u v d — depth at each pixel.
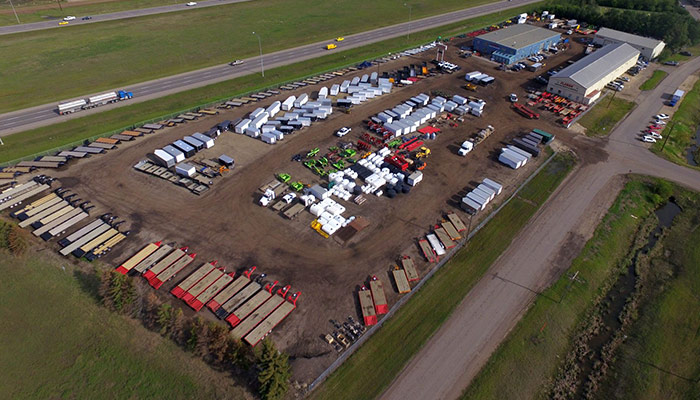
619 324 54.72
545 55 138.75
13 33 157.00
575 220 70.31
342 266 61.12
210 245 64.56
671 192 77.38
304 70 129.12
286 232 67.19
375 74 120.19
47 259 62.03
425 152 86.06
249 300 55.31
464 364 48.53
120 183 78.06
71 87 116.31
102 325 52.75
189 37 156.62
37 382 47.06
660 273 61.88
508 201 73.94
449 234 66.25
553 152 88.56
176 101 109.12
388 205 73.06
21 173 79.94
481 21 178.75
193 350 49.16
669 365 49.06
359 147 88.44
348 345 50.50
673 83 119.56
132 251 63.47
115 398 45.47
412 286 58.19
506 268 61.16
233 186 77.44
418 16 186.00
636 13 163.12
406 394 45.59
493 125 98.56
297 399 44.94
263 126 93.25
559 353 50.50
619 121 100.56
